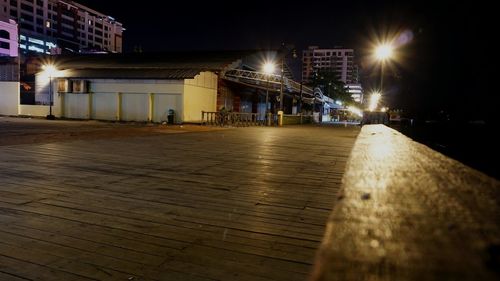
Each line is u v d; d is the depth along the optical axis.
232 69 35.09
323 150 12.91
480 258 0.55
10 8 95.62
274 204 5.46
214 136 18.02
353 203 0.91
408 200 0.93
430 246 0.60
